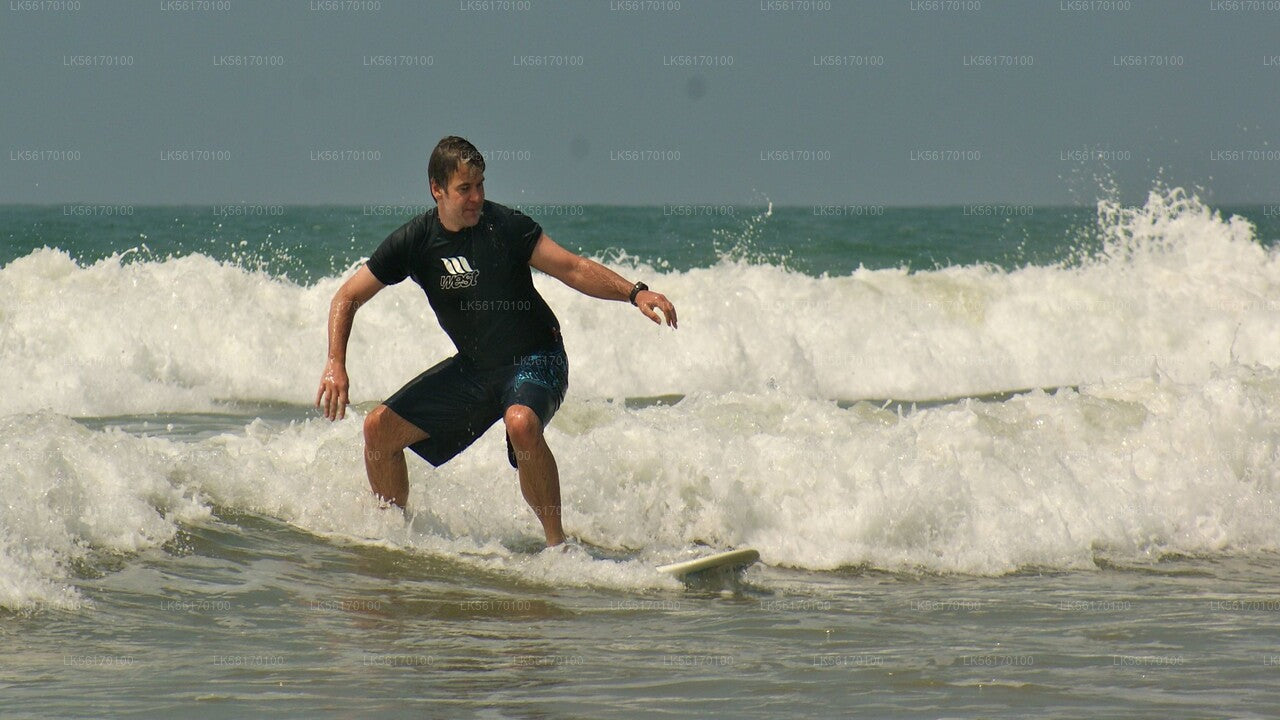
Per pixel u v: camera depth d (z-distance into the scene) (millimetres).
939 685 13906
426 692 13438
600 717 12664
